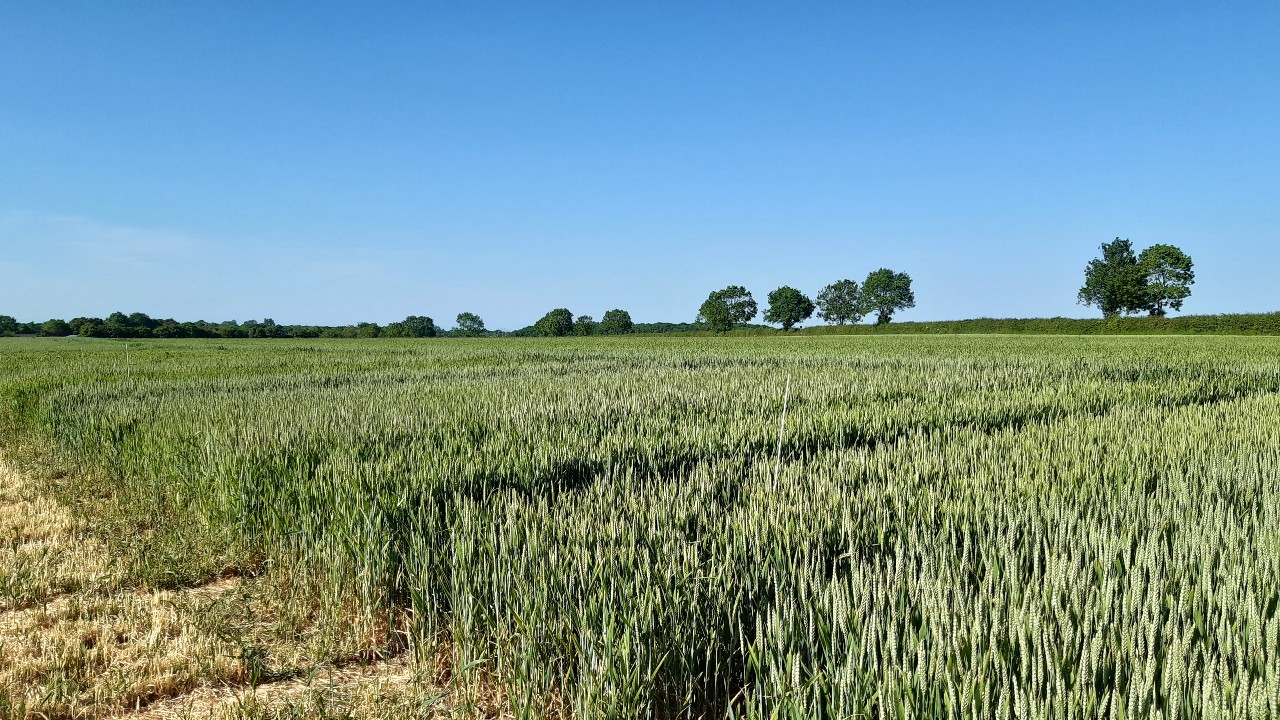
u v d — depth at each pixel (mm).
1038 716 2086
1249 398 10438
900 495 4625
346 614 4375
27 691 3510
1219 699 2109
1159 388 12148
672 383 13156
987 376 14266
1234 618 2725
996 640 2543
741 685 3072
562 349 39094
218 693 3596
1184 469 5539
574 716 3018
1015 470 5324
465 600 3641
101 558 5375
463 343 59031
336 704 3418
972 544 3662
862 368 17500
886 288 116438
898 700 2299
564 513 4508
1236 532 3650
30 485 7789
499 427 8125
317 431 7305
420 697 3459
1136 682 2209
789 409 9414
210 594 4852
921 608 2809
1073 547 3371
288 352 36094
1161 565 3207
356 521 4699
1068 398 10734
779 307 113812
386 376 17781
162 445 7480
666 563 3506
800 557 3611
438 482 5270
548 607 3352
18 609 4555
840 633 2826
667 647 3057
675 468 6379
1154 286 87438
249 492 5680
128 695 3508
